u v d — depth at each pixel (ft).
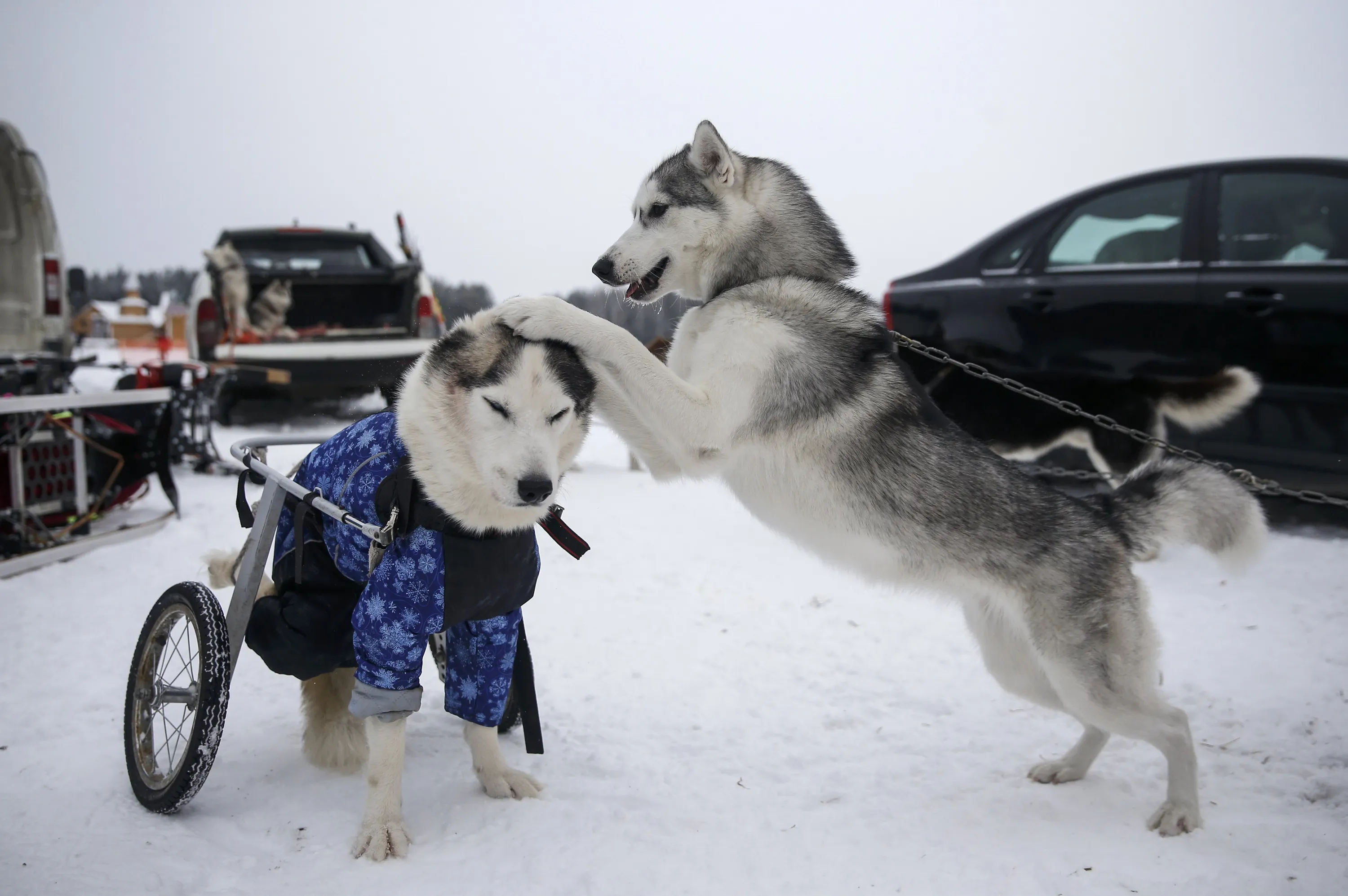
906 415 9.57
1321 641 12.74
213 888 7.00
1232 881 7.16
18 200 22.47
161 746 9.05
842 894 7.09
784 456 9.59
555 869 7.35
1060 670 8.83
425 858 7.55
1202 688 11.46
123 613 13.67
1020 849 7.81
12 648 12.30
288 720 10.36
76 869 7.06
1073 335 18.01
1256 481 10.27
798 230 10.47
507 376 7.53
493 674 8.33
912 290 19.94
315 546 8.36
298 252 32.24
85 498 17.48
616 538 18.67
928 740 10.29
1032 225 19.12
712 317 9.96
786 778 9.30
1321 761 9.50
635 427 9.88
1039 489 9.26
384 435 8.11
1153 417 16.71
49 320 23.09
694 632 13.58
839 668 12.32
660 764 9.52
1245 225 17.20
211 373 24.52
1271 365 16.57
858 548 9.65
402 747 7.85
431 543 7.58
